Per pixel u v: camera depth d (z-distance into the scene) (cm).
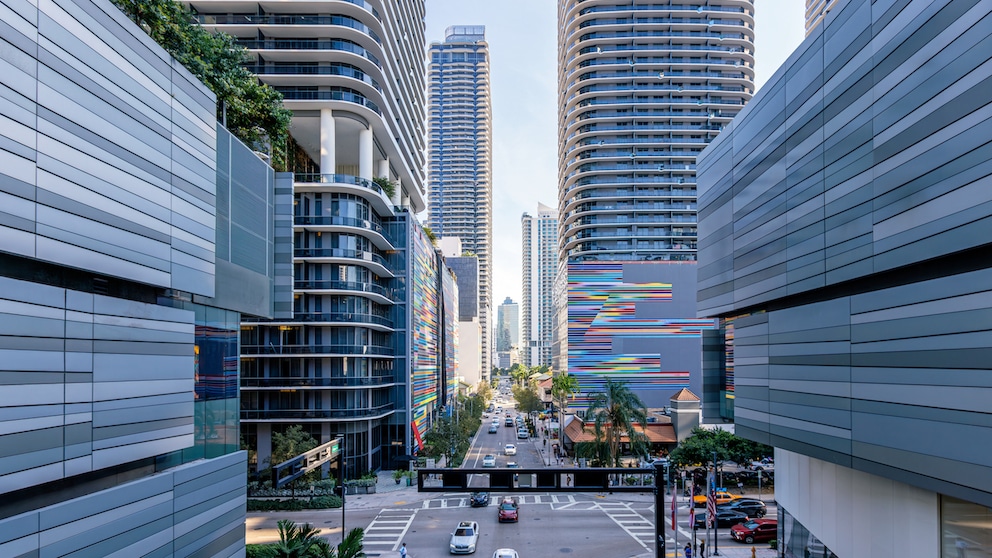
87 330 1199
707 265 2678
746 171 2236
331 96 4812
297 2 4600
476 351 14462
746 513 3541
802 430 1838
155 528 1400
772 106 2011
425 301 6600
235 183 1922
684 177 9156
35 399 1059
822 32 1677
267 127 2322
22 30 1016
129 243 1308
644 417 4425
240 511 1877
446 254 14950
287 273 2266
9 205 987
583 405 7856
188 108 1584
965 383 1140
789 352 1928
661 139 9250
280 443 4066
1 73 972
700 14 9312
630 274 8081
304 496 4012
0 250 968
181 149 1541
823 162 1667
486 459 5359
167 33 1767
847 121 1544
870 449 1466
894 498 1527
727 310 2431
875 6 1418
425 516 3638
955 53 1149
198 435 1700
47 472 1080
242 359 4669
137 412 1355
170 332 1503
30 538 1030
